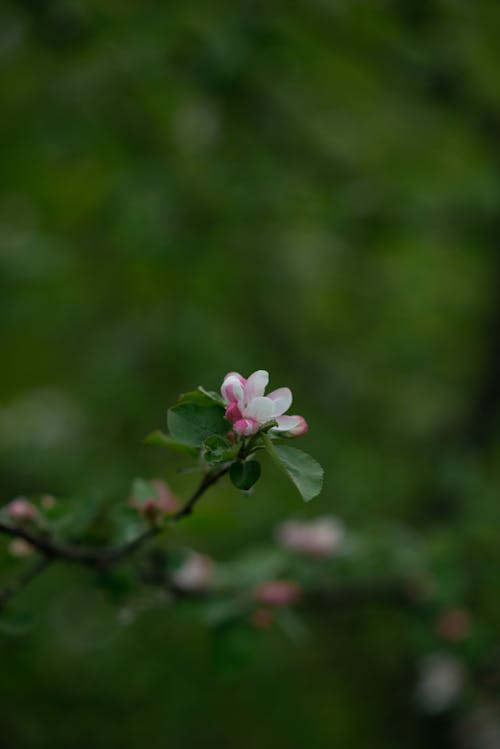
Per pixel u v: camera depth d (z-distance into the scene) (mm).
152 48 4645
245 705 5523
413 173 5738
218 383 5680
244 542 5199
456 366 6309
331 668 5953
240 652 2744
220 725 5449
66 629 5242
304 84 5457
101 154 5371
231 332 5891
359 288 6348
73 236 5750
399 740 5824
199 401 1618
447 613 3531
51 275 5375
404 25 4867
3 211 5660
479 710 4621
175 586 2738
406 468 5539
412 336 6332
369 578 3498
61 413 5820
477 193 5047
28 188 5617
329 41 5133
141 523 2209
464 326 6336
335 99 5641
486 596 4309
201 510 2326
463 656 3539
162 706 5285
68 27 4680
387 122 5766
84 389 5980
